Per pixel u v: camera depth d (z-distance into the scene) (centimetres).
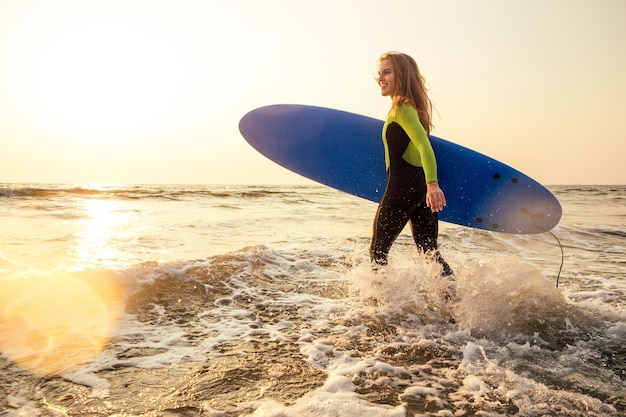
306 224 796
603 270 382
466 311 203
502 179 280
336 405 120
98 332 176
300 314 214
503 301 211
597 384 139
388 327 196
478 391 132
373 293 225
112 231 630
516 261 231
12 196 1382
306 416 114
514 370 149
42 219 791
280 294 250
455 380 140
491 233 664
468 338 183
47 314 189
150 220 811
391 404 122
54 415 112
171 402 121
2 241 500
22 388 127
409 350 168
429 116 229
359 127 314
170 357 155
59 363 145
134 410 116
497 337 184
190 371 143
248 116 353
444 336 185
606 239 645
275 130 341
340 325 198
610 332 191
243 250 338
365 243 533
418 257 225
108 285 227
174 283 248
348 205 1452
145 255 436
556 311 210
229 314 211
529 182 279
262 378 139
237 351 163
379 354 163
